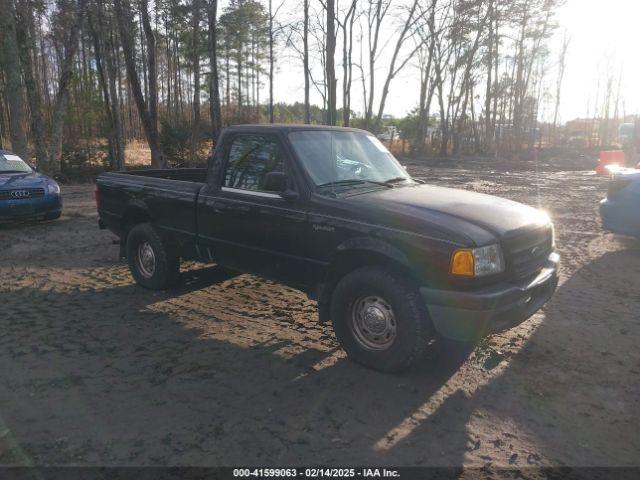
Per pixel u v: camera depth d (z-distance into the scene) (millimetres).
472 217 4059
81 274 7105
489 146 43750
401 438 3332
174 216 5840
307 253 4566
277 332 5078
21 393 3867
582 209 12641
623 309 5688
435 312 3814
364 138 5520
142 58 42375
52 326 5199
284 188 4520
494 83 44344
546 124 65062
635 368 4328
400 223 3988
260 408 3676
